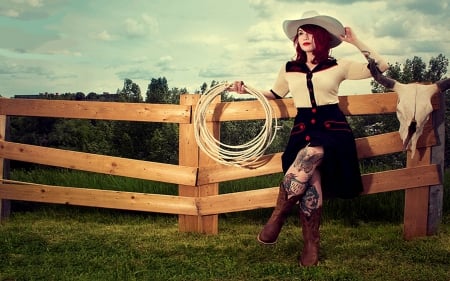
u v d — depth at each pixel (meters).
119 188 7.35
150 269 4.47
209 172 5.69
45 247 5.18
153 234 5.80
